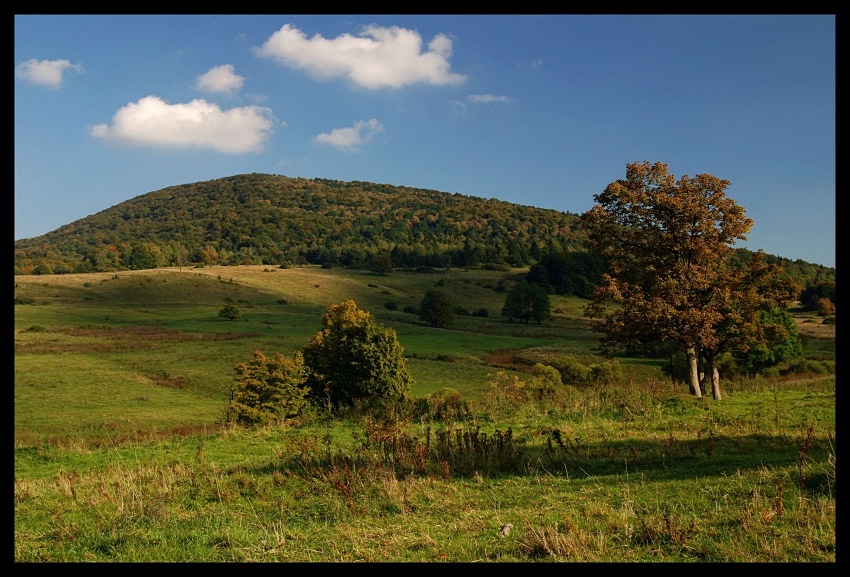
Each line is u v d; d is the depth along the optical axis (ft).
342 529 27.63
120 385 177.06
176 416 139.44
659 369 204.54
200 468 44.24
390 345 135.64
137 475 43.52
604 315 93.04
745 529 23.32
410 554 23.89
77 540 28.27
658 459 37.73
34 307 356.18
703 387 91.25
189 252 646.33
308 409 78.43
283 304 419.13
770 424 51.01
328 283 504.43
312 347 143.43
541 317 377.50
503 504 30.32
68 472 48.57
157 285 443.32
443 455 39.83
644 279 92.12
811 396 71.41
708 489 29.37
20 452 61.16
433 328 338.95
